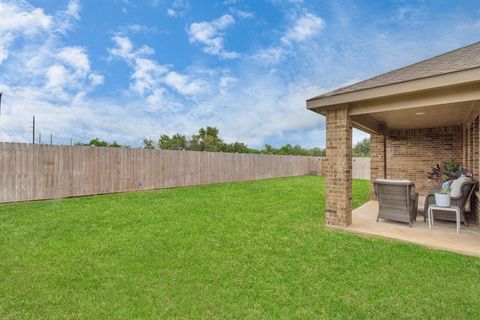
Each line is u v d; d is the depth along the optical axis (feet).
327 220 19.38
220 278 11.68
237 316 9.16
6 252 14.32
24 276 11.74
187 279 11.59
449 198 18.25
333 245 15.49
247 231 18.28
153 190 38.68
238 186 43.88
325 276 11.81
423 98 15.65
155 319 8.99
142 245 15.53
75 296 10.26
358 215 22.75
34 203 27.40
